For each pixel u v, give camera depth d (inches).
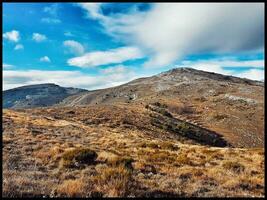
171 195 447.8
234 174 653.3
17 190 406.6
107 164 662.5
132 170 622.5
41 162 668.1
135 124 3009.4
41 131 1481.3
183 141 2878.9
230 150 1155.3
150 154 930.7
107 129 2326.5
